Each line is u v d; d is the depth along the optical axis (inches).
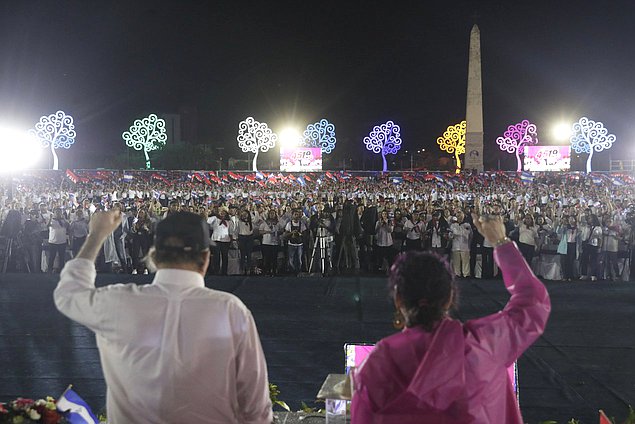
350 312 452.4
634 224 645.9
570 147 2297.0
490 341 92.2
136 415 98.3
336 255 698.8
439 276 95.3
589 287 570.9
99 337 101.5
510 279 102.9
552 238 634.8
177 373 96.7
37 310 445.1
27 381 292.0
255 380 100.8
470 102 1974.7
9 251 674.2
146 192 1333.7
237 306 100.6
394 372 90.9
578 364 328.8
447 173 1739.7
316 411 203.5
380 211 773.3
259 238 673.6
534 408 267.0
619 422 248.8
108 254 648.4
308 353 346.6
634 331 398.0
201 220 105.0
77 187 1362.0
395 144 2335.1
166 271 101.7
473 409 88.8
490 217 109.2
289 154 2411.4
